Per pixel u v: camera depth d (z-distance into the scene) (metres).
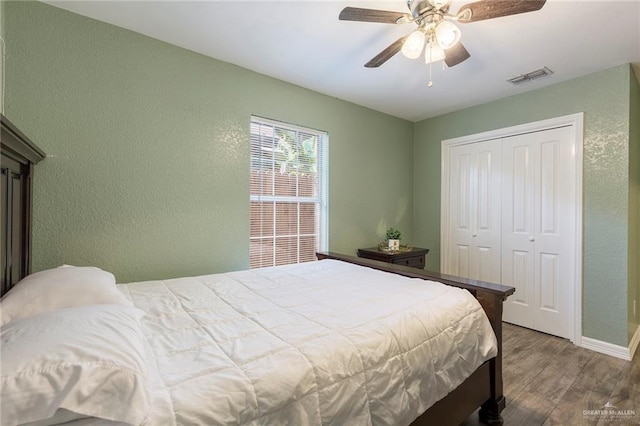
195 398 0.77
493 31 2.00
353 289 1.78
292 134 3.02
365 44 2.23
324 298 1.61
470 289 1.77
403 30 2.04
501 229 3.23
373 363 1.10
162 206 2.21
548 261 2.88
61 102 1.86
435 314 1.43
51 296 1.15
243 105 2.59
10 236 1.40
